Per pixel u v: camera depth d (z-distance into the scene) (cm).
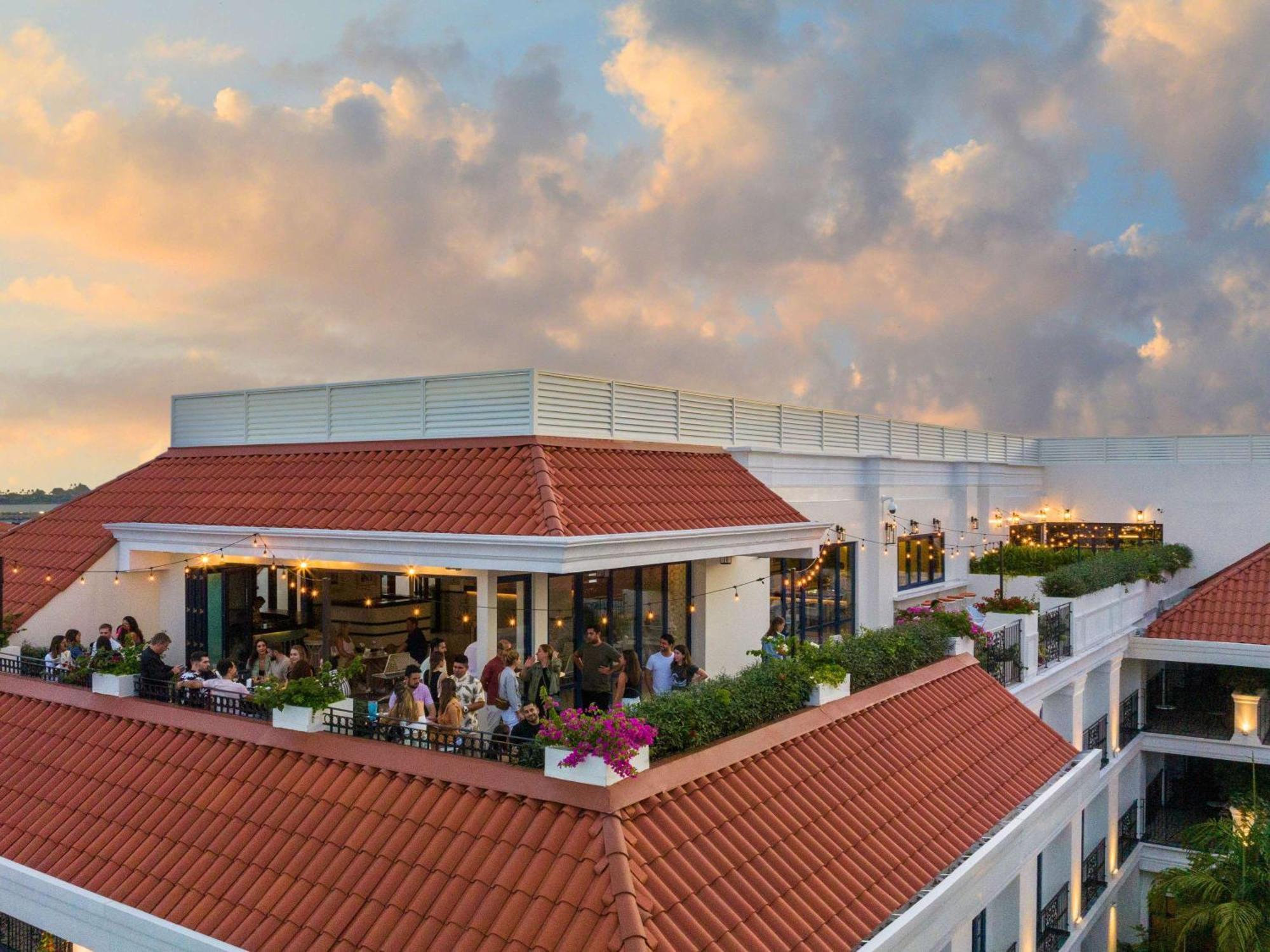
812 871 882
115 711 1224
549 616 1384
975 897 1038
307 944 791
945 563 2636
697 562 1677
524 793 859
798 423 2056
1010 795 1217
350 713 1041
